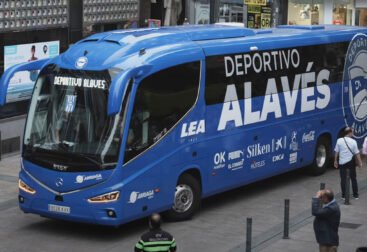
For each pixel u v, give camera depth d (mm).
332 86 19250
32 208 13594
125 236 13750
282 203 16531
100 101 13047
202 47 14789
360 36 20438
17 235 13727
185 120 14258
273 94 16875
